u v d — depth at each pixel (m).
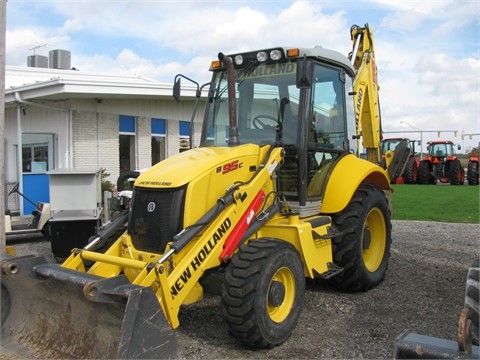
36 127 13.60
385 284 6.27
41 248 8.99
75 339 3.72
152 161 14.92
